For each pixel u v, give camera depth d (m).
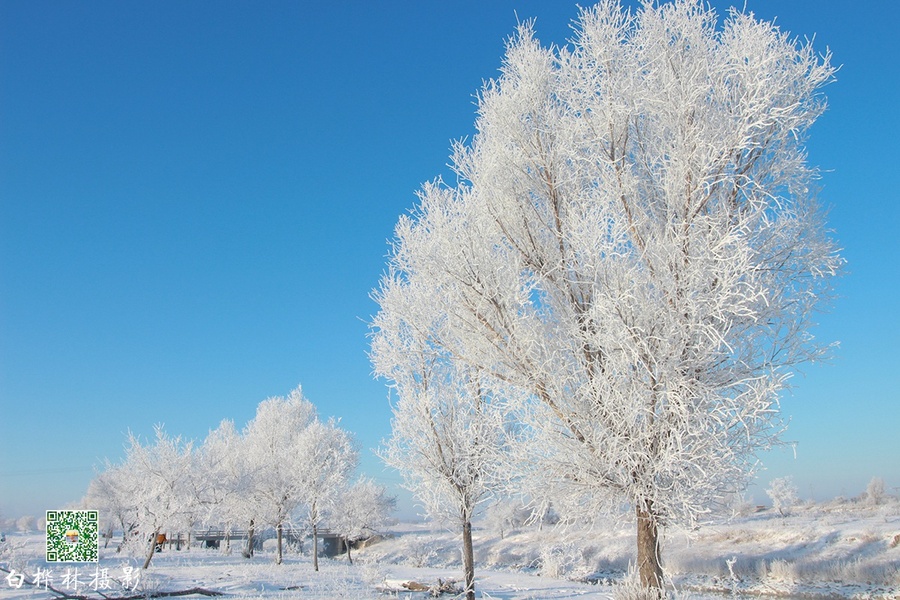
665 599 6.61
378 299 9.20
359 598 15.00
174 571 20.72
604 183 7.44
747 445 6.61
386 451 11.05
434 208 7.97
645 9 7.67
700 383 6.39
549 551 25.50
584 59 7.66
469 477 10.49
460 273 7.39
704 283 6.38
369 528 36.53
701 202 6.68
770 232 6.88
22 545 15.48
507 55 8.30
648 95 7.24
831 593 20.22
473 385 10.52
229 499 31.30
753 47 6.96
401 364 10.68
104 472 39.22
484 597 15.47
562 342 7.08
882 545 23.22
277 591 15.81
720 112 6.93
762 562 23.83
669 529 6.99
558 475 6.84
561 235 7.50
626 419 6.42
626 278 6.57
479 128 8.30
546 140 7.86
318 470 24.81
